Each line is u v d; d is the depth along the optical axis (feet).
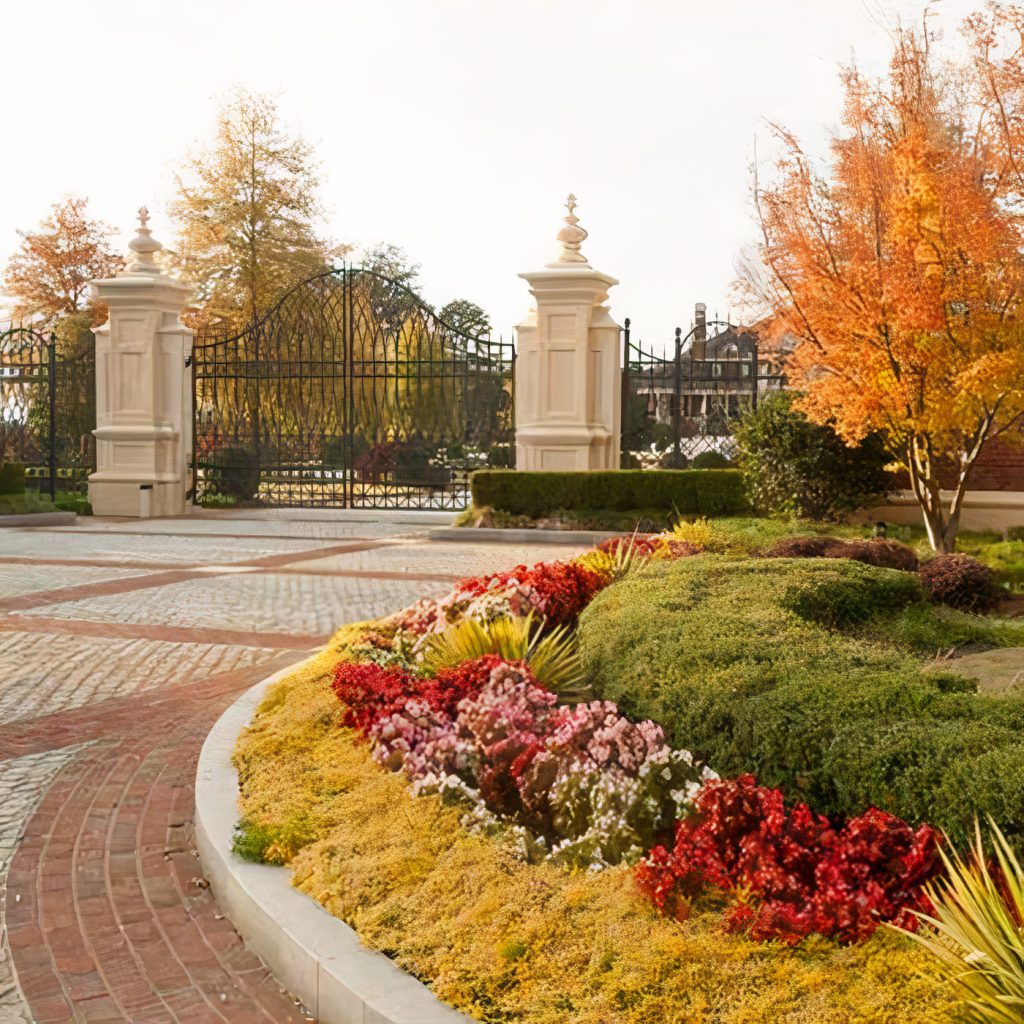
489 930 10.27
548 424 63.41
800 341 42.24
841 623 22.34
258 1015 10.62
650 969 9.16
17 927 12.62
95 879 13.98
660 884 10.14
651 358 65.41
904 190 34.22
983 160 35.78
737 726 12.62
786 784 11.73
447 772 13.88
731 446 63.46
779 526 45.21
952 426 36.50
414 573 42.11
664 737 13.61
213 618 31.76
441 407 69.36
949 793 10.00
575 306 62.69
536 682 16.35
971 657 19.15
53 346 73.77
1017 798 9.49
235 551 49.88
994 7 33.88
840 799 11.15
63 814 16.28
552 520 57.36
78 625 30.48
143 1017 10.59
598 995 9.03
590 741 12.98
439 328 69.21
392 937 10.61
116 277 69.87
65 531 59.36
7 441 76.54
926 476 39.06
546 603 21.95
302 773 15.30
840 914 9.27
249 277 121.60
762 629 16.74
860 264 36.09
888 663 14.66
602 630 18.21
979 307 35.37
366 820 13.30
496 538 55.21
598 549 31.09
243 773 15.75
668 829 11.51
